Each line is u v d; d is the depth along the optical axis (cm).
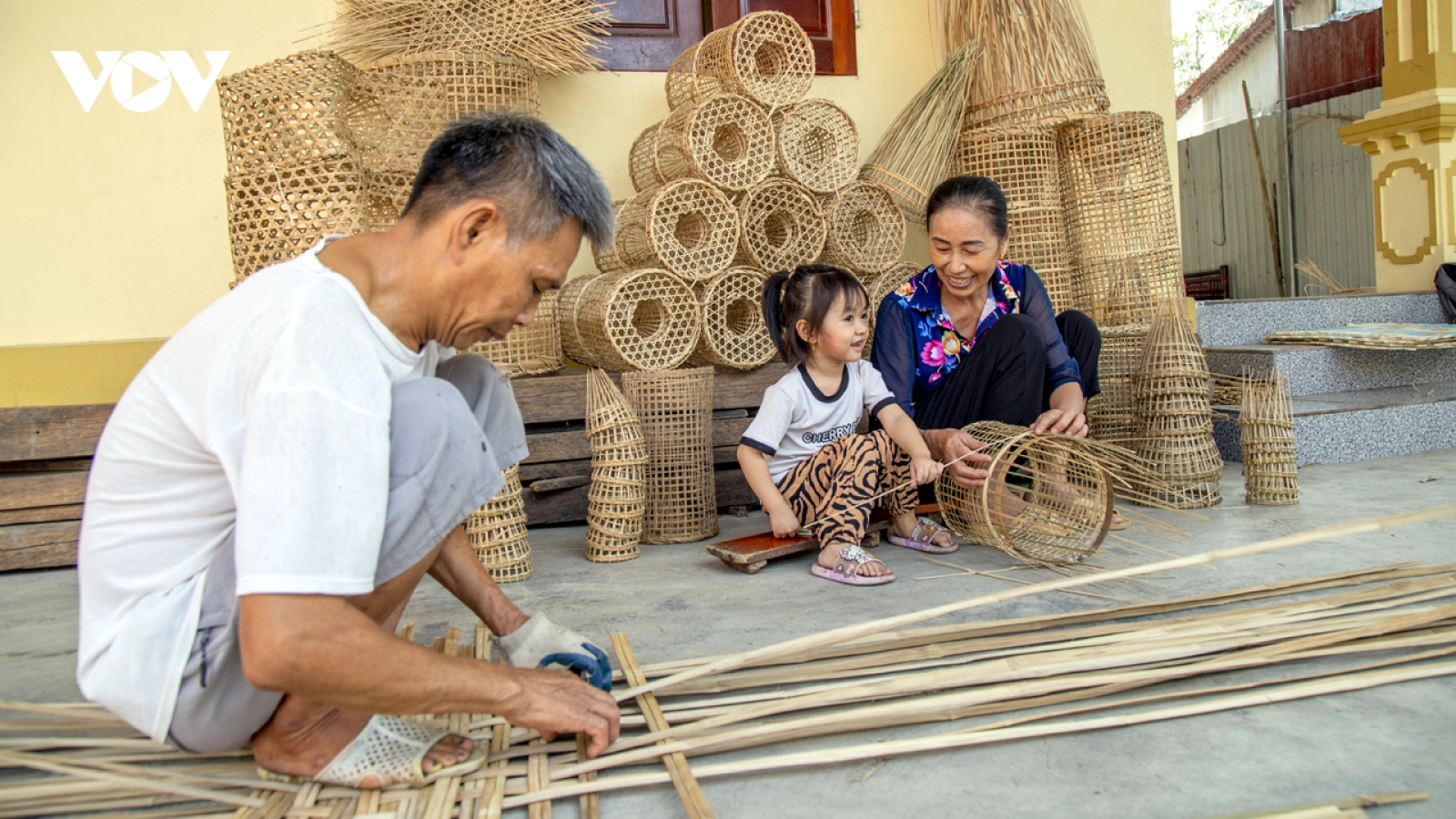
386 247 135
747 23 347
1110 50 471
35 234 350
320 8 369
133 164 358
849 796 141
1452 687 165
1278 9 944
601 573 278
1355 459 395
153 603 131
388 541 128
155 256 361
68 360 346
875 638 198
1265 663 174
